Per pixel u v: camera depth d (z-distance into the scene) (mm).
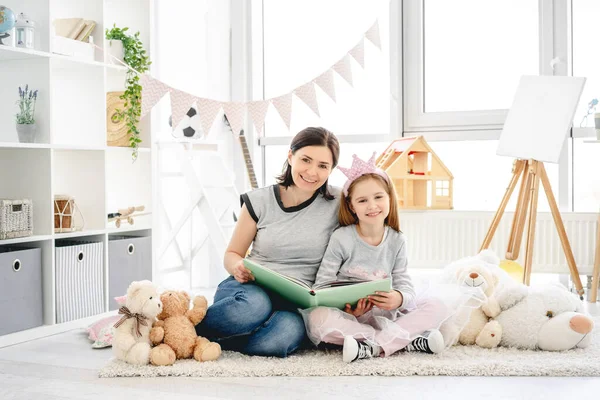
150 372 1767
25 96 2350
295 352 1968
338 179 3611
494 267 2184
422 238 3252
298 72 3699
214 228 3045
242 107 2561
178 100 2422
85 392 1627
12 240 2217
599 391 1581
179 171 3428
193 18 3496
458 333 1978
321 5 3621
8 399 1578
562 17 3164
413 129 3439
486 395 1555
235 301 1886
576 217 3055
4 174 2436
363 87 3539
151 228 2881
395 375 1740
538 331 1968
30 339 2279
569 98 2750
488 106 3357
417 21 3412
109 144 2789
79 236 2688
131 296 1899
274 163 3799
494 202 3348
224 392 1604
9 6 2418
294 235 2053
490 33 3346
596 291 2830
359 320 2035
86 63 2520
